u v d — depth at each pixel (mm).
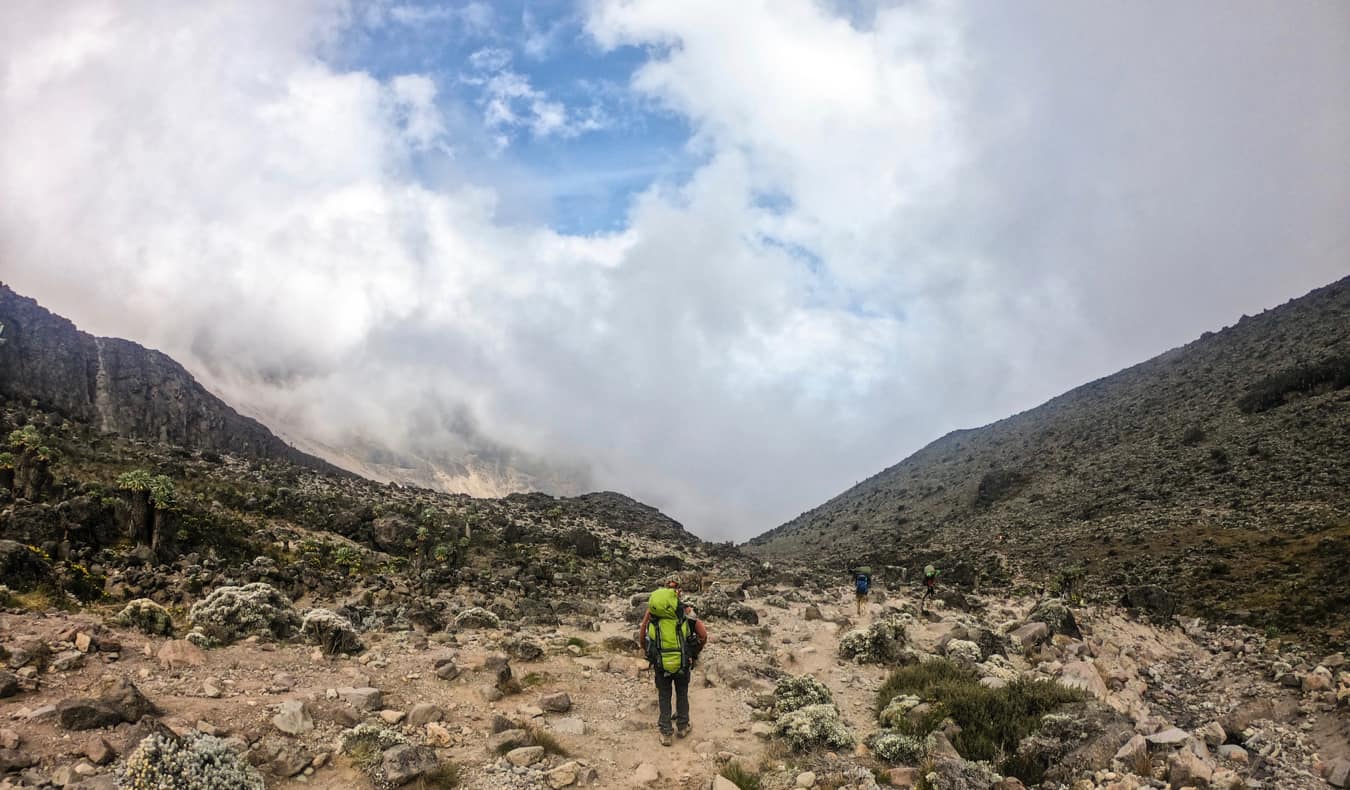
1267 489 60188
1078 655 18141
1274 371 93375
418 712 9320
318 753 7785
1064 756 9562
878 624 17219
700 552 67438
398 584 25719
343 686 10203
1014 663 16906
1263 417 80562
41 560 14969
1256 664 19875
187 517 27062
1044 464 106500
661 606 10445
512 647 14047
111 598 15641
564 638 16297
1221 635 26938
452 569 32125
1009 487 103062
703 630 10656
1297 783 10141
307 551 29359
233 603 13141
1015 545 71562
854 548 106500
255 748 7562
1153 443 90438
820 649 17766
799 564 76125
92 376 113062
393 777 7410
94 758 6633
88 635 9836
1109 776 9031
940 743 9906
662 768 9031
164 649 10289
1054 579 47281
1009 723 10734
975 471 126500
